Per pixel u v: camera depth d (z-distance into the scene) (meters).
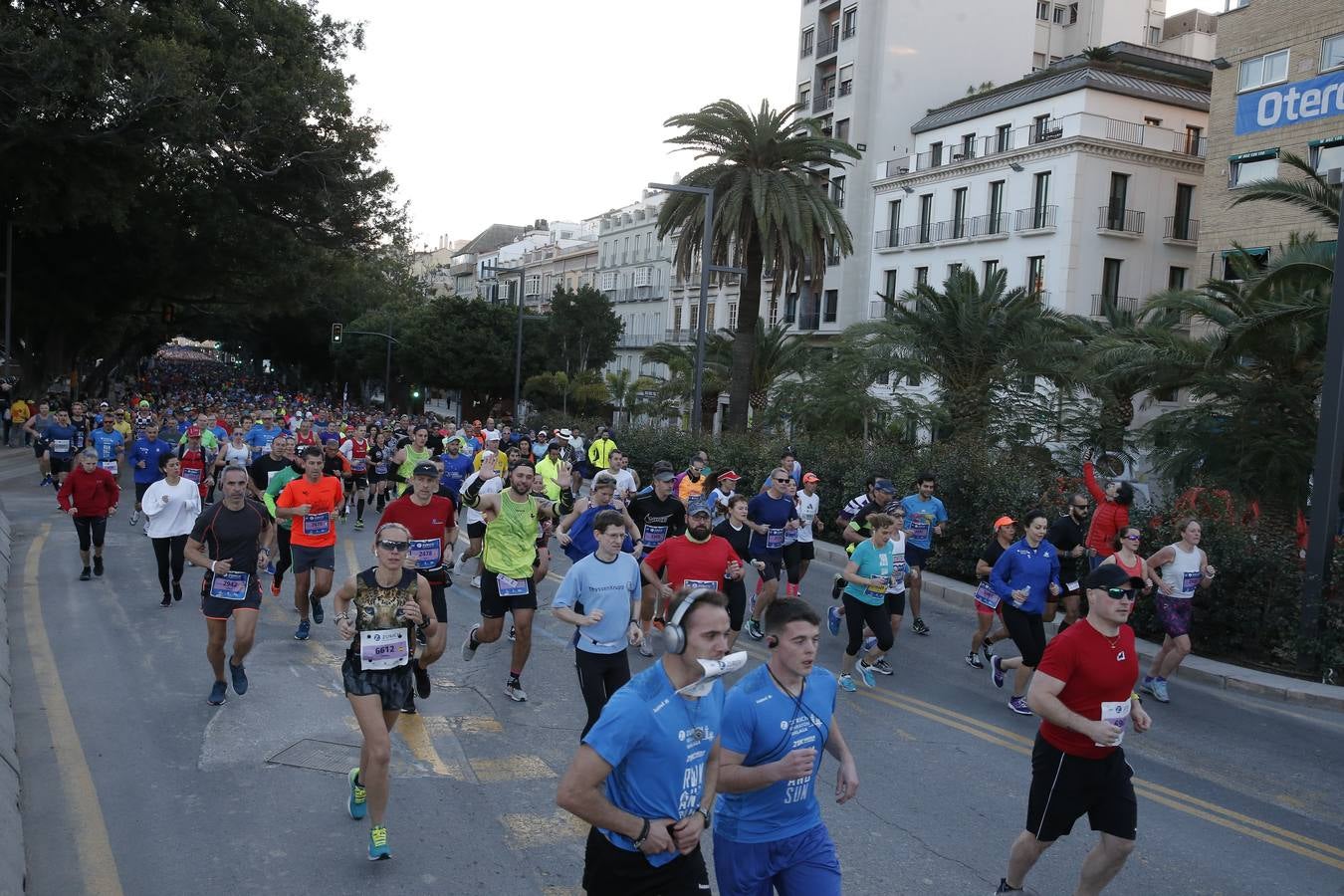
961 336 25.88
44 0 27.95
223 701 8.04
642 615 9.97
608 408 60.25
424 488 8.68
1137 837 6.52
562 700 8.74
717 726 3.69
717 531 11.40
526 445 17.55
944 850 6.11
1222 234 31.89
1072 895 5.60
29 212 32.41
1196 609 12.33
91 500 12.72
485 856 5.64
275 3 31.56
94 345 54.53
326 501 10.18
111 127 28.42
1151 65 44.38
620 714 3.45
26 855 5.41
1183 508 12.74
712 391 43.00
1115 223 39.84
